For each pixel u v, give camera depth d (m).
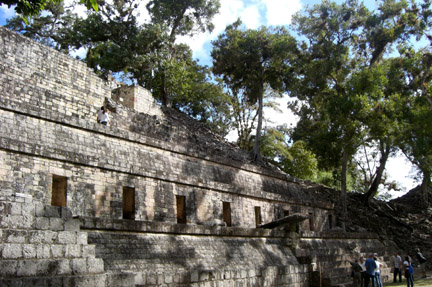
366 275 21.09
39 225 11.17
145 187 22.86
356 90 36.44
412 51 39.97
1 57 23.25
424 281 27.00
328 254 27.31
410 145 37.31
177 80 43.66
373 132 35.03
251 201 31.05
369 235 34.16
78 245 11.66
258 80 45.19
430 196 48.97
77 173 19.84
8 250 10.20
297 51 42.44
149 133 29.70
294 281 20.44
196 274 15.21
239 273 17.16
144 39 41.38
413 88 40.03
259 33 42.88
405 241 39.75
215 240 19.64
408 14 39.16
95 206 20.12
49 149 18.91
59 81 26.27
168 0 46.16
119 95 35.31
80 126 21.73
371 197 45.31
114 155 22.81
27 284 9.77
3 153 17.48
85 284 10.87
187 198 25.50
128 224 16.02
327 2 39.88
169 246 17.20
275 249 22.67
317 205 38.50
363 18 39.44
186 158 28.28
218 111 50.50
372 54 41.31
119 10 43.31
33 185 18.02
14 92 21.69
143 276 13.39
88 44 44.06
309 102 43.06
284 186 38.56
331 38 40.06
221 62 44.44
